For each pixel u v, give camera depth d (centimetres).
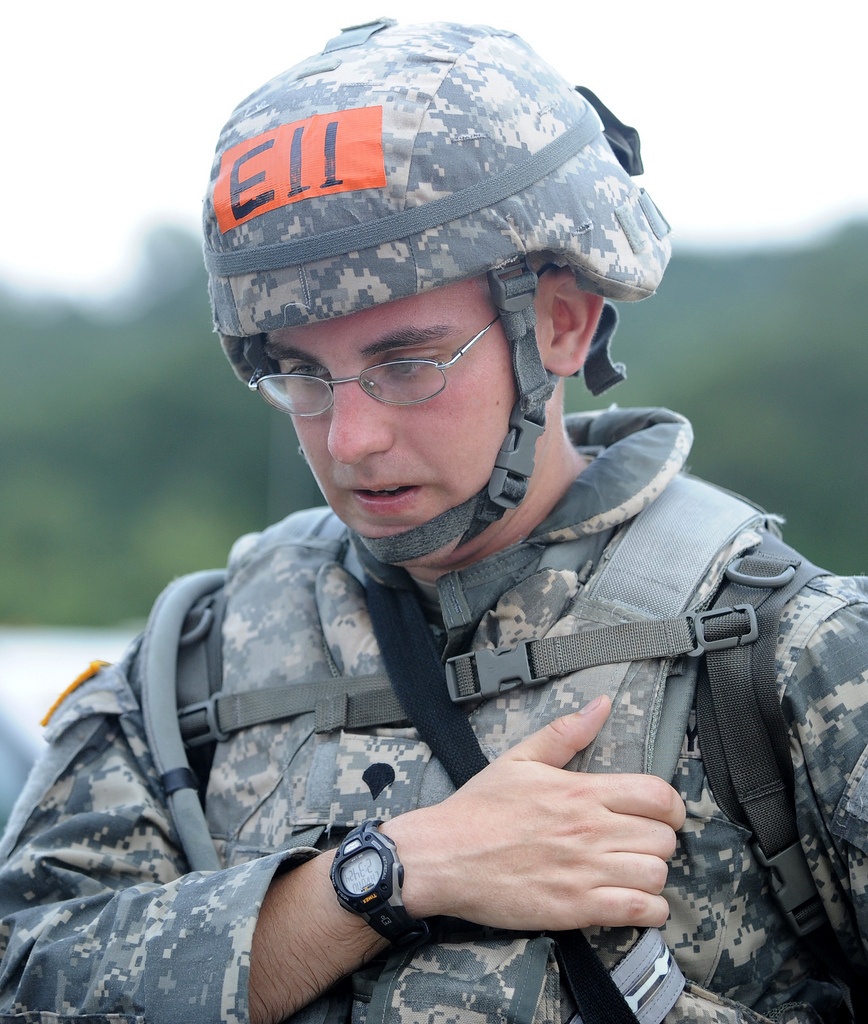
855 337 4925
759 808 560
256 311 555
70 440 5678
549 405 623
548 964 538
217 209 564
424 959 542
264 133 557
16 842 631
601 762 563
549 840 534
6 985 571
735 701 562
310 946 550
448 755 583
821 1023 583
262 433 5634
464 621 607
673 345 5175
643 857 533
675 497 639
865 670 552
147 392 5694
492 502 588
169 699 661
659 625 575
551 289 604
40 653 1631
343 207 533
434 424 560
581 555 620
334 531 714
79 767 647
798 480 4875
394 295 535
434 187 534
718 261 5312
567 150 580
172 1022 529
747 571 589
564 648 582
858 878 546
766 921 574
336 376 557
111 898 585
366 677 621
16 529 5597
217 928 541
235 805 634
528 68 583
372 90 545
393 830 551
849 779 545
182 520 5597
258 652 664
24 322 5941
